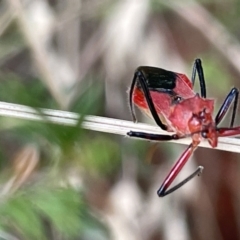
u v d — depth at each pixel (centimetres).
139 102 19
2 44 22
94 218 20
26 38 21
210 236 23
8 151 21
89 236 20
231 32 23
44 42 22
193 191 22
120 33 22
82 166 20
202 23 22
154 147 21
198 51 23
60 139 19
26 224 19
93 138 21
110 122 19
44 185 19
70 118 19
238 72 23
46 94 21
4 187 19
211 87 23
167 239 22
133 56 22
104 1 22
